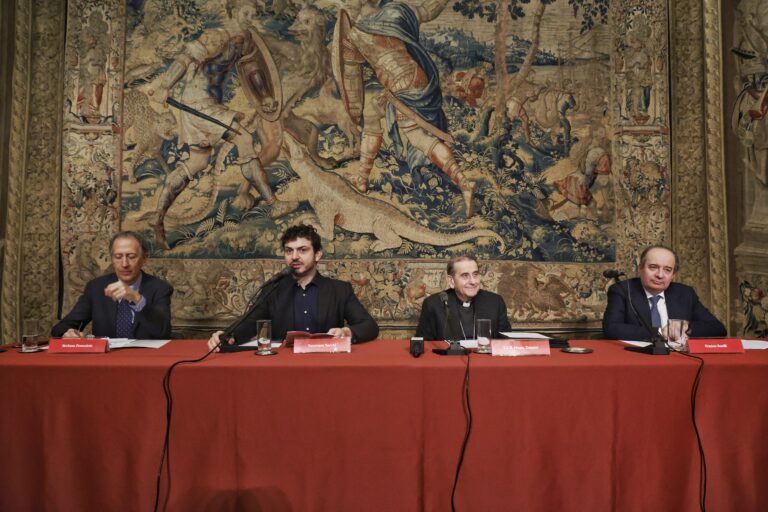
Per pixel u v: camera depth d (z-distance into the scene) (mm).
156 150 3543
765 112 3314
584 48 3576
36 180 3484
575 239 3566
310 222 3549
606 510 1888
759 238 3303
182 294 3508
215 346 2146
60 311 3465
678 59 3582
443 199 3566
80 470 1876
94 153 3521
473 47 3598
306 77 3580
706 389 1903
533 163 3582
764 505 1893
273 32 3582
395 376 1887
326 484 1886
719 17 3457
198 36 3568
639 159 3580
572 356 2062
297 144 3568
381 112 3582
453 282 2836
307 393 1889
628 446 1895
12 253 3426
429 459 1880
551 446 1892
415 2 3590
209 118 3557
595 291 3547
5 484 1865
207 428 1883
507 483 1883
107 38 3545
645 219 3561
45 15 3518
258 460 1888
